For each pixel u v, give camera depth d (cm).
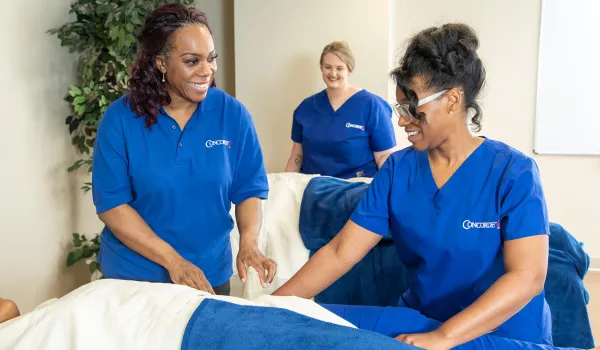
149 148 168
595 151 392
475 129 141
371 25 379
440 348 123
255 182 183
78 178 313
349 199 229
